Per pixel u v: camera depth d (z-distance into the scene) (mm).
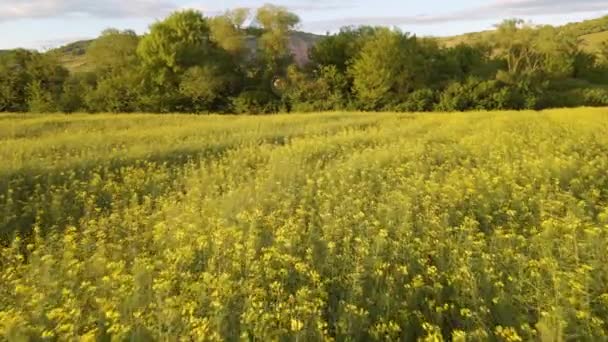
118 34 52656
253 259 6094
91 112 45156
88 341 3959
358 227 7273
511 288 5188
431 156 13555
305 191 9477
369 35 58156
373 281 5551
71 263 5613
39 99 44719
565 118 22828
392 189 9930
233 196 8844
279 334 4340
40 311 4590
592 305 4898
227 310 4660
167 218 7840
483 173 10305
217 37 54688
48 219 8305
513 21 65000
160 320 4273
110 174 10984
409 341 4613
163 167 12047
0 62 48656
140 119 27562
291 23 55344
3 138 19078
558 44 64438
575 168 10906
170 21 52094
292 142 15984
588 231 6328
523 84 48594
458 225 7699
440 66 58062
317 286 5375
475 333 4266
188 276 5309
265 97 48531
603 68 70812
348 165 11570
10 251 6328
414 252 6117
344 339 4492
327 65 54125
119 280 5211
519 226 7531
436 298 5125
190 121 26453
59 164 11992
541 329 4176
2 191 9664
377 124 23938
